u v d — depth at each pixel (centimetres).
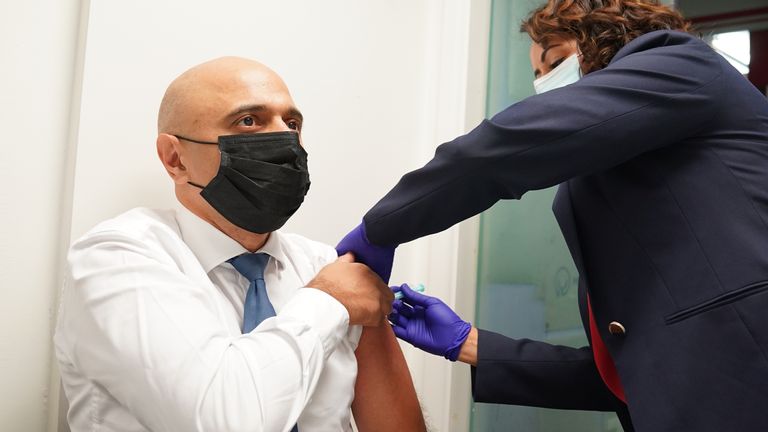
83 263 103
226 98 115
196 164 116
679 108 97
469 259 213
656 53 101
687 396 95
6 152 122
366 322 117
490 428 208
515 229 213
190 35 146
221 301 115
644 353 101
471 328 148
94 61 129
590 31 113
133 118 135
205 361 93
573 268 204
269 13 163
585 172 100
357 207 191
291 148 117
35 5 126
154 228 113
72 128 130
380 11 198
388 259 126
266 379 94
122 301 96
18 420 125
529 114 97
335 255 147
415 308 150
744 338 92
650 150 105
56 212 131
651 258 103
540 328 208
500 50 216
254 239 125
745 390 91
